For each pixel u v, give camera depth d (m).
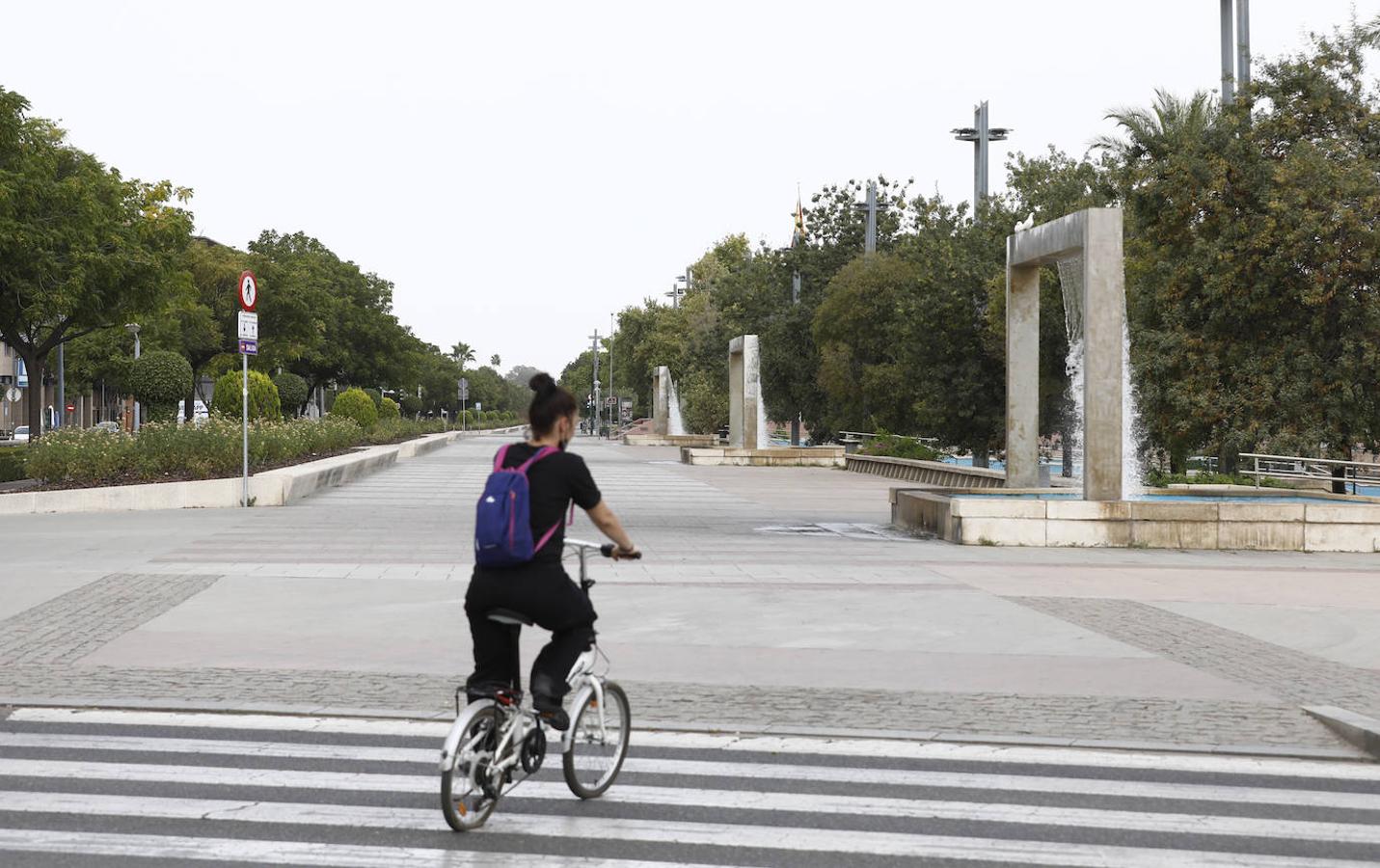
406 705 8.84
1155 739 8.16
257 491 25.75
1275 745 8.06
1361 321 29.86
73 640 11.10
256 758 7.55
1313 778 7.38
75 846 5.95
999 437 48.22
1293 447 29.47
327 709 8.70
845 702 9.07
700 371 83.25
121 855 5.82
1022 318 23.73
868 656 10.75
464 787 6.08
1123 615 13.05
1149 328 35.34
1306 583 15.80
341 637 11.31
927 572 16.39
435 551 17.94
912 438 47.34
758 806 6.69
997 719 8.65
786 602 13.61
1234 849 6.09
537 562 6.09
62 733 8.11
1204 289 31.05
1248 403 30.20
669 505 28.23
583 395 185.50
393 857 5.82
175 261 48.28
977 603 13.72
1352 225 28.62
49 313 41.47
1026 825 6.43
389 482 34.41
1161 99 36.44
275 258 98.19
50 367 85.81
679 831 6.25
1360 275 29.38
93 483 26.62
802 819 6.49
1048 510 20.20
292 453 36.50
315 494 29.47
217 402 43.09
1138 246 37.75
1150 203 33.28
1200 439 32.41
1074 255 21.88
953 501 20.22
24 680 9.54
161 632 11.55
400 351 103.50
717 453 49.38
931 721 8.55
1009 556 18.72
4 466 31.59
